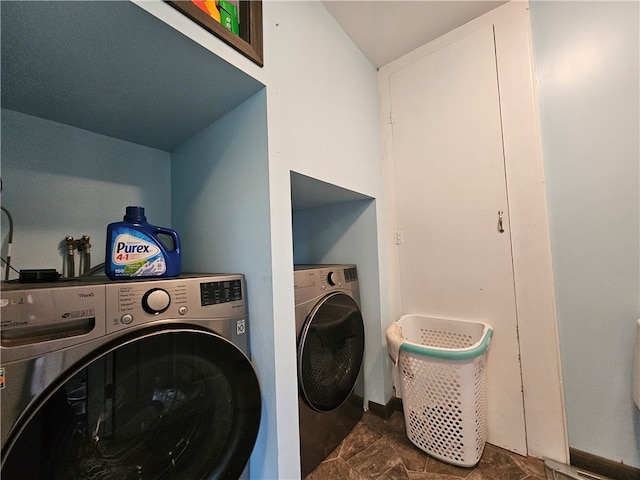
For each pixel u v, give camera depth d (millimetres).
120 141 1314
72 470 589
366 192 1618
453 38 1555
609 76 1199
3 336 525
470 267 1485
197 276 915
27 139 1050
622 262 1159
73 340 597
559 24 1312
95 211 1211
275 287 979
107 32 706
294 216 2082
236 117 1109
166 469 736
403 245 1723
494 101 1430
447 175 1567
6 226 983
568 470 1188
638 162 1137
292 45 1148
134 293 705
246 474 974
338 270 1501
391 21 1486
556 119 1305
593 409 1200
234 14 950
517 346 1339
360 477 1195
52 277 833
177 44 768
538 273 1298
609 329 1178
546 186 1323
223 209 1165
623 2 1182
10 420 520
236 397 867
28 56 773
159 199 1441
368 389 1701
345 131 1471
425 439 1328
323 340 1273
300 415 1158
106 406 636
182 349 756
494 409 1386
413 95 1699
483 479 1173
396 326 1558
